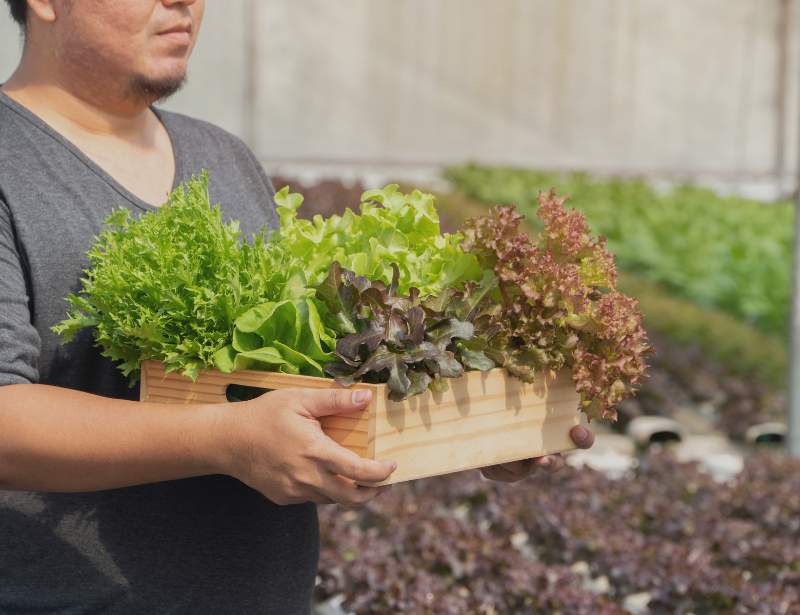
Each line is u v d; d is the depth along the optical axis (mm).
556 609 4066
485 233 1970
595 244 2039
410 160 13617
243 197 2225
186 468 1659
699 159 14039
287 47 12906
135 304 1741
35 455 1650
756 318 10672
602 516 4988
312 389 1616
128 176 2012
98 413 1659
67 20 1879
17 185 1847
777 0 13641
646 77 13945
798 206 6266
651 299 10008
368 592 4027
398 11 13281
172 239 1786
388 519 4734
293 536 2055
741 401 7887
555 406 2047
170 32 1921
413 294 1770
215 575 1942
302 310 1760
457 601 4023
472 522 4953
